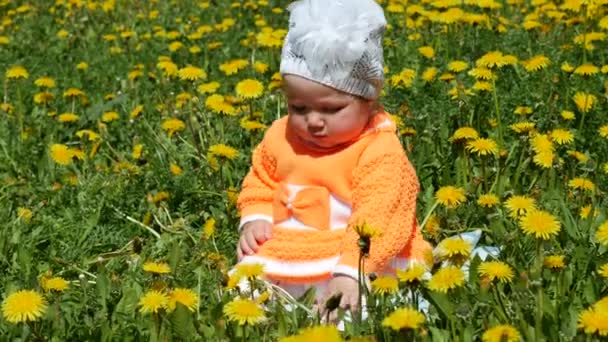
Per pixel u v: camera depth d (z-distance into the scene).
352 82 3.38
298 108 3.46
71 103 6.09
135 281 3.68
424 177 4.54
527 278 3.11
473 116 4.96
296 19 3.44
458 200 3.73
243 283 3.55
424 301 3.46
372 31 3.42
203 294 3.59
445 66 5.84
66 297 3.63
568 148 4.70
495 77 5.06
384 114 3.64
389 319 2.81
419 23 6.88
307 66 3.36
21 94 6.33
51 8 9.15
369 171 3.47
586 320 2.82
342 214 3.53
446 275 3.03
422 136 4.88
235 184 4.73
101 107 5.88
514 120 4.98
